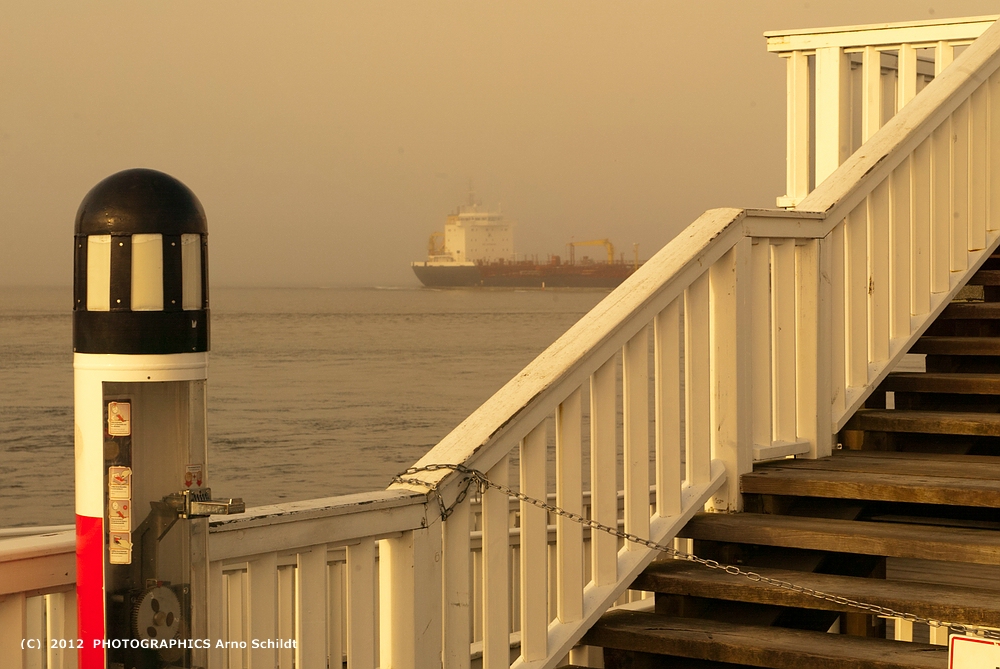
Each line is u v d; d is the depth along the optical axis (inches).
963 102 960.9
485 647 594.6
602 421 660.1
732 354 742.5
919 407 922.1
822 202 814.5
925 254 921.5
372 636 539.5
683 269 702.5
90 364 407.2
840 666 582.6
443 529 578.6
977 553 631.2
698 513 745.0
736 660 612.4
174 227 408.2
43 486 6471.5
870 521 768.3
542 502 598.5
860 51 1192.2
